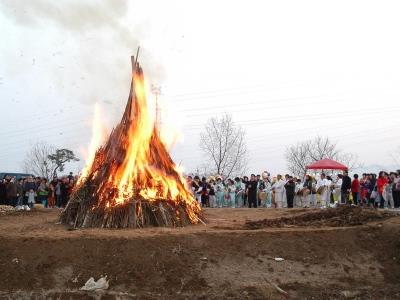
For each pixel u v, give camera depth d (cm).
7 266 1028
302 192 2450
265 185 2533
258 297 970
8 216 1836
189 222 1440
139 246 1085
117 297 960
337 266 1084
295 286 1012
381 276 1067
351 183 2217
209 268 1043
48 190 2628
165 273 1020
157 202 1399
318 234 1190
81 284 990
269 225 1409
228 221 1568
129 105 1525
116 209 1352
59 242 1094
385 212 1528
